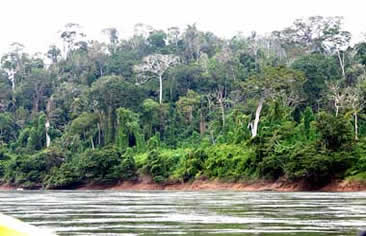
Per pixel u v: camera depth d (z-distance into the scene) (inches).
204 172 3518.7
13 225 160.2
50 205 1584.6
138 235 766.5
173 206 1496.1
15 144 4918.8
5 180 4394.7
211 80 4835.1
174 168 3705.7
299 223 944.9
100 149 4141.2
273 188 3105.3
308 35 5300.2
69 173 4013.3
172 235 764.6
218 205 1526.8
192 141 4323.3
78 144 4500.5
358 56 4611.2
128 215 1158.3
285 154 3073.3
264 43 5546.3
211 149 3548.2
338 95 3718.0
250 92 3782.0
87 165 3917.3
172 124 4503.0
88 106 4790.8
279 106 3634.4
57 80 5644.7
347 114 3250.5
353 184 2832.2
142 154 4101.9
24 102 5526.6
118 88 4522.6
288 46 5324.8
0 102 5502.0
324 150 2945.4
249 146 3329.2
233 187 3304.6
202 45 5821.9
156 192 3009.4
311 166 2901.1
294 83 3779.5
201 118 4461.1
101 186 3919.8
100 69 5664.4
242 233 786.2
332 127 2950.3
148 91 4982.8
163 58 5059.1
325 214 1145.4
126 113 4360.2
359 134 3464.6
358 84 3742.6
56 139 4709.6
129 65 5575.8
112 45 6235.2
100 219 1053.2
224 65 4916.3
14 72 5979.3
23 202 1792.6
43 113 5054.1
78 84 5428.2
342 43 4842.5
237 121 3740.2
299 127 3442.4
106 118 4552.2
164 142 4429.1
